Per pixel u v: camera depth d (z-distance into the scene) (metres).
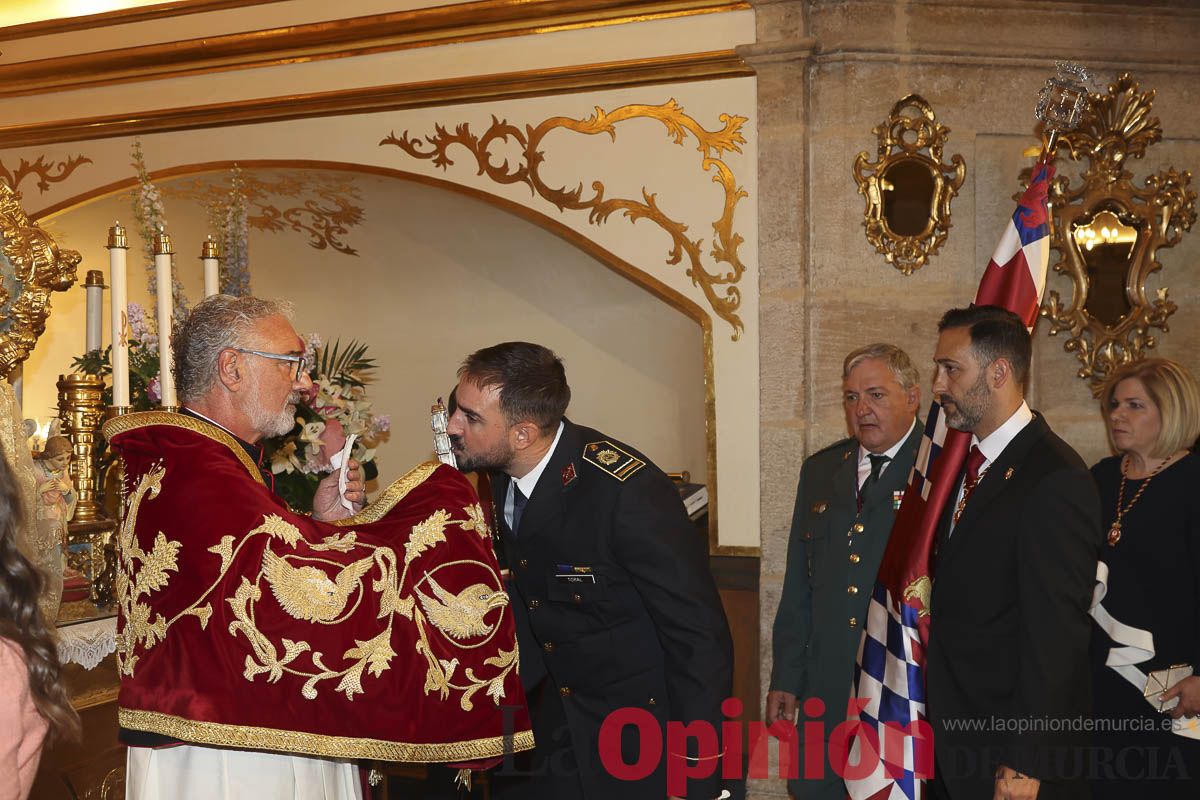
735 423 3.70
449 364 4.91
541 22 3.81
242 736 1.61
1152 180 3.61
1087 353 3.62
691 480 4.39
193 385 1.84
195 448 1.75
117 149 4.46
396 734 1.69
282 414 1.89
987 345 2.28
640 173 3.78
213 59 4.25
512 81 3.87
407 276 4.79
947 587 2.27
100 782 2.47
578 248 4.05
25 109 4.59
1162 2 3.61
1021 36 3.59
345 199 4.42
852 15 3.54
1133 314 3.62
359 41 4.04
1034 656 2.07
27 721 1.36
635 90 3.77
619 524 2.14
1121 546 2.74
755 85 3.64
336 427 2.94
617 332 4.55
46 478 2.38
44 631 1.41
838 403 3.58
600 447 2.27
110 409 2.71
